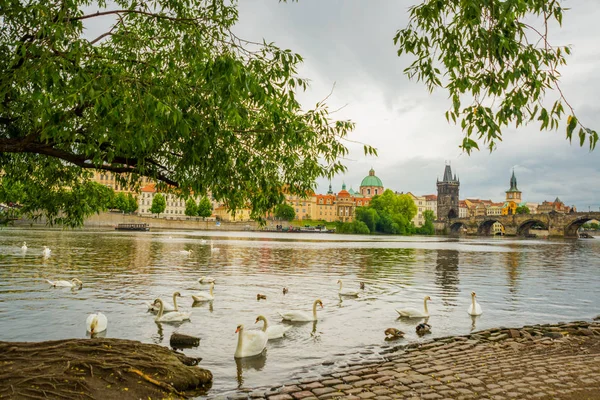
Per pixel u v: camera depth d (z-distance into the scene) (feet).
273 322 57.93
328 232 612.70
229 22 31.40
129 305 65.57
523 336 49.62
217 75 23.88
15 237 231.30
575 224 530.68
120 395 28.35
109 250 164.55
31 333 49.70
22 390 26.30
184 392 32.60
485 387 32.17
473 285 95.45
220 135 29.12
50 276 93.56
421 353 42.78
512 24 20.08
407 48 24.84
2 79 25.41
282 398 30.89
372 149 28.94
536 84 19.35
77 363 30.07
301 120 31.40
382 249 230.48
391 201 649.61
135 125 23.44
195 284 88.58
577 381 33.53
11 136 34.78
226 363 40.70
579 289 91.45
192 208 586.04
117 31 34.09
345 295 78.79
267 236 410.31
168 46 32.86
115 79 23.49
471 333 52.80
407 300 75.56
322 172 34.42
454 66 22.13
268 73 27.20
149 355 34.53
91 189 45.19
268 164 33.45
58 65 24.12
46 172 41.50
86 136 26.37
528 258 184.03
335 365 39.91
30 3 27.27
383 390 31.81
